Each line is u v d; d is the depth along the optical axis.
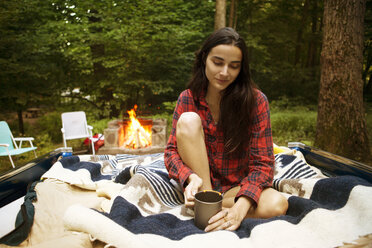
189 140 1.37
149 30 7.90
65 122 5.08
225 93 1.46
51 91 7.94
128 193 1.41
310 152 2.21
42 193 1.62
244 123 1.44
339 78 4.36
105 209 1.52
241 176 1.61
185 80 9.62
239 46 1.28
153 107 10.74
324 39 4.50
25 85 7.43
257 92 1.46
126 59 8.30
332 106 4.46
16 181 1.70
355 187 1.26
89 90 8.99
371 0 7.36
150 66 9.11
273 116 7.54
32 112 11.05
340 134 4.41
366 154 4.36
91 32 8.37
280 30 11.91
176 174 1.44
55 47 8.05
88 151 5.39
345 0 4.17
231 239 1.08
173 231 1.17
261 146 1.43
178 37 8.38
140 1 7.64
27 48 6.84
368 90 11.39
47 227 1.35
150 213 1.40
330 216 1.10
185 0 10.78
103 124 7.72
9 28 7.07
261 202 1.33
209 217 1.19
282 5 11.49
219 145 1.53
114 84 8.61
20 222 1.31
